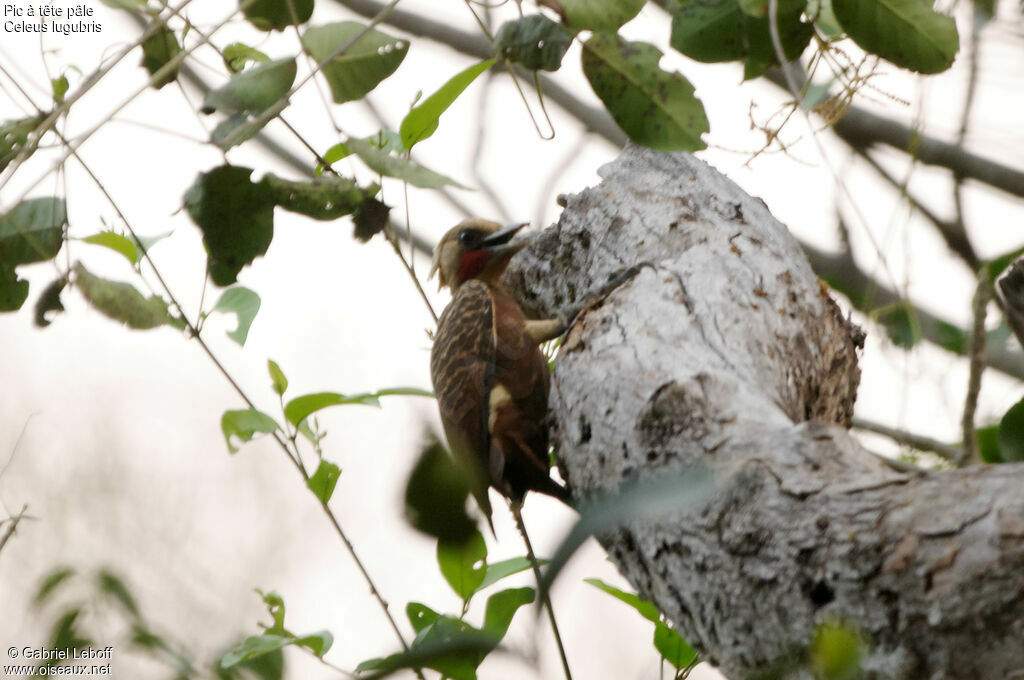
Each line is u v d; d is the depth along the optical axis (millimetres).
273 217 7074
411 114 7434
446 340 9508
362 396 7562
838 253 11094
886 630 5152
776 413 6508
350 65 6926
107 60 6797
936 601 5020
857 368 8891
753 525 5656
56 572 4805
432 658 3332
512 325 9430
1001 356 9055
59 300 7598
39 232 7285
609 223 9195
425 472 3121
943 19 7020
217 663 4770
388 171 6977
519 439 9227
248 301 8219
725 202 9062
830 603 5332
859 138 11289
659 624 7449
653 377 7094
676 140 7102
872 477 5531
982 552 4969
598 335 7770
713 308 7855
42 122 6859
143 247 7840
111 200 7738
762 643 5637
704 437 6410
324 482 7789
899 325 8578
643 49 6984
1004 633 4883
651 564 6305
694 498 3297
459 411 9195
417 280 8539
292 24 7176
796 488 5609
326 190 7125
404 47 6926
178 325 7969
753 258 8422
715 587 5816
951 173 10852
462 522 3115
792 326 8117
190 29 7250
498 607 7453
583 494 7207
